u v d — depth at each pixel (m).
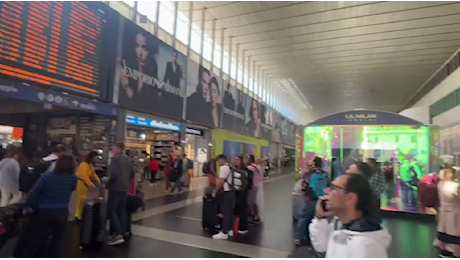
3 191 5.32
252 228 5.86
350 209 1.56
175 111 11.07
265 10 11.52
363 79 21.12
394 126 7.64
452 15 11.29
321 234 2.01
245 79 20.05
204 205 5.61
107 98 7.88
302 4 10.99
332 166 7.33
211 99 14.05
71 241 4.50
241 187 5.21
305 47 15.48
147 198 9.09
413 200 7.22
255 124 20.56
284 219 6.79
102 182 5.64
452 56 15.05
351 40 14.07
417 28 12.48
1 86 5.45
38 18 6.08
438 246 4.57
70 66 6.79
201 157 14.95
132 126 9.99
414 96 26.08
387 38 13.58
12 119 8.97
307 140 8.21
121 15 8.42
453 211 4.29
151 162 11.77
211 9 11.84
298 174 8.05
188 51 12.29
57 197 3.55
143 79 9.31
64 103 6.73
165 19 11.62
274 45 15.10
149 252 4.15
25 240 3.60
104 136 8.80
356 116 7.84
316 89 24.95
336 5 10.89
